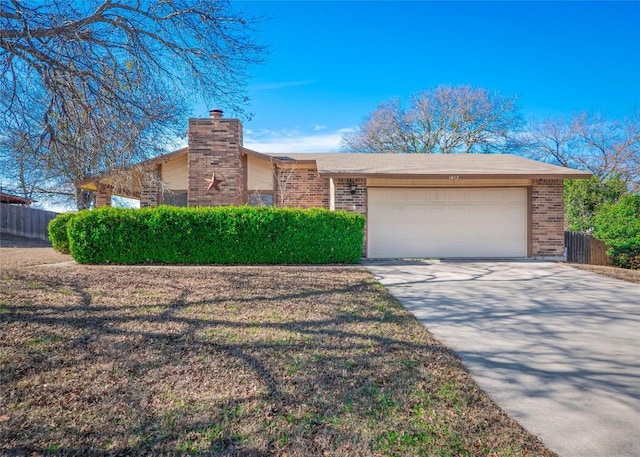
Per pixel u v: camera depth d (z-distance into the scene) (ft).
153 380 11.03
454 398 10.46
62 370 11.52
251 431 8.59
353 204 39.01
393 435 8.59
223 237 33.68
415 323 17.51
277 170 45.11
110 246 32.94
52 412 9.18
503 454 8.00
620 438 8.69
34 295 20.03
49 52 18.48
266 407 9.66
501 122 95.76
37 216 67.87
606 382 11.68
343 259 35.42
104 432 8.43
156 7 21.31
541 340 15.47
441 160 48.08
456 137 96.94
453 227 40.29
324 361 12.74
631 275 30.86
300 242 34.55
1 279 23.71
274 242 34.30
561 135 91.20
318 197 45.09
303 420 9.11
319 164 43.01
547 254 39.52
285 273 29.17
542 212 39.63
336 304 20.43
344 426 8.89
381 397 10.36
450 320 18.19
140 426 8.70
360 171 38.40
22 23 17.17
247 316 17.74
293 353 13.35
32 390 10.25
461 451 8.06
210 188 42.86
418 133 99.04
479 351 14.20
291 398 10.16
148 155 24.08
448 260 38.22
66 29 18.37
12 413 9.08
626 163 83.56
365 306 20.21
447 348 14.42
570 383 11.59
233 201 43.19
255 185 45.83
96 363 12.09
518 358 13.55
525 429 9.01
